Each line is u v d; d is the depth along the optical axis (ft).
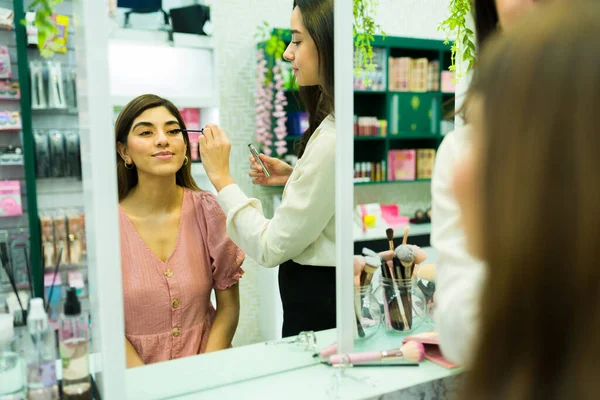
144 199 2.75
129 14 2.82
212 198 3.02
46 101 3.94
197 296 2.88
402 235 3.84
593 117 0.85
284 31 3.18
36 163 3.90
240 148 3.21
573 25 0.91
